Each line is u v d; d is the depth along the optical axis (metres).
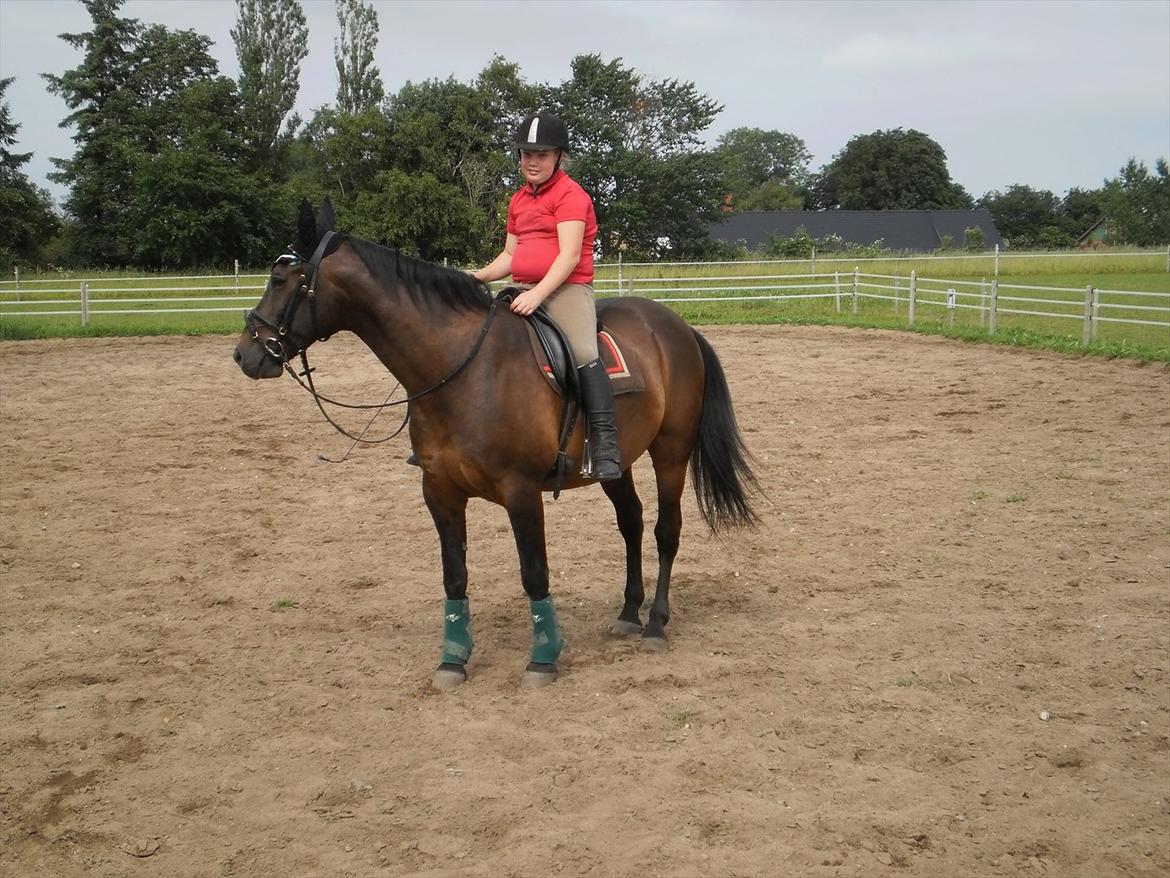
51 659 5.10
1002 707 4.39
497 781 3.82
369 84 48.53
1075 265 35.28
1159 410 11.06
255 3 51.69
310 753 4.10
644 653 5.10
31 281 27.44
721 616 5.60
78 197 45.72
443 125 42.88
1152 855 3.29
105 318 22.97
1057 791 3.69
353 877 3.26
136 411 12.22
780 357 16.67
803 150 127.44
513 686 4.73
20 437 10.67
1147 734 4.12
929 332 19.02
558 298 4.62
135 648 5.23
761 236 66.75
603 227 46.22
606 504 8.10
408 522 7.67
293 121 51.62
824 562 6.48
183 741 4.23
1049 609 5.53
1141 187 53.19
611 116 47.88
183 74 48.22
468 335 4.39
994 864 3.26
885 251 47.47
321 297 4.29
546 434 4.47
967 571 6.21
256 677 4.88
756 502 7.96
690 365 5.37
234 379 14.77
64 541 7.14
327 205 4.46
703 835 3.44
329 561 6.73
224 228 42.69
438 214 38.78
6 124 46.88
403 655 5.14
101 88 47.47
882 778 3.79
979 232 55.97
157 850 3.45
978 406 11.79
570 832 3.45
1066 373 13.95
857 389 13.29
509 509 4.52
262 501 8.30
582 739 4.14
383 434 11.00
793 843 3.37
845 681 4.68
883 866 3.24
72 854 3.44
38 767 4.03
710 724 4.26
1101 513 7.33
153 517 7.79
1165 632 5.14
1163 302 23.91
